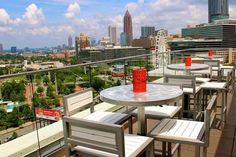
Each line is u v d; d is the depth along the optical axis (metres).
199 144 1.98
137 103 2.02
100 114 2.73
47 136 2.89
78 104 2.53
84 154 1.86
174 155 2.78
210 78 5.14
